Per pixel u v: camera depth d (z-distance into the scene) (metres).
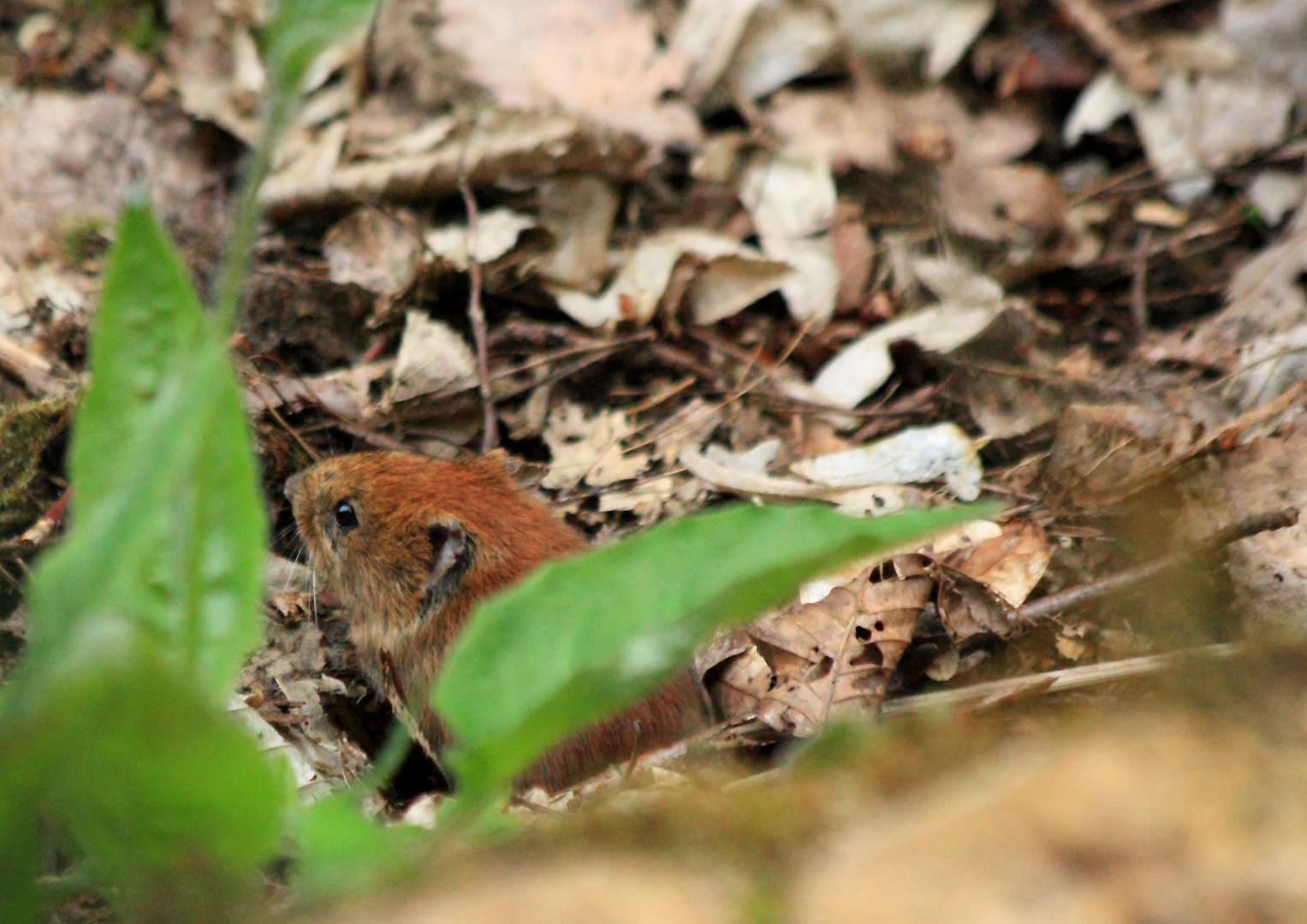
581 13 14.51
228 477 2.38
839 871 1.42
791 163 13.85
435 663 9.27
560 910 1.46
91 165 13.02
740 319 12.91
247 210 2.14
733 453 11.55
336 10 2.10
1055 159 14.41
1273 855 1.35
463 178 12.53
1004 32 14.90
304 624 10.01
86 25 13.94
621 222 13.29
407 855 2.85
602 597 2.29
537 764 7.55
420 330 11.97
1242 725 1.54
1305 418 10.03
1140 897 1.33
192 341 2.41
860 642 8.83
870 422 11.90
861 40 14.75
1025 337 12.34
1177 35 14.77
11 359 10.70
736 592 2.09
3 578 9.15
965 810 1.46
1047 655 8.87
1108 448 10.59
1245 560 8.96
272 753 8.21
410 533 9.38
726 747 7.99
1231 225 13.59
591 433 11.78
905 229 13.44
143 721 1.68
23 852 1.96
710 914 1.42
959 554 9.68
